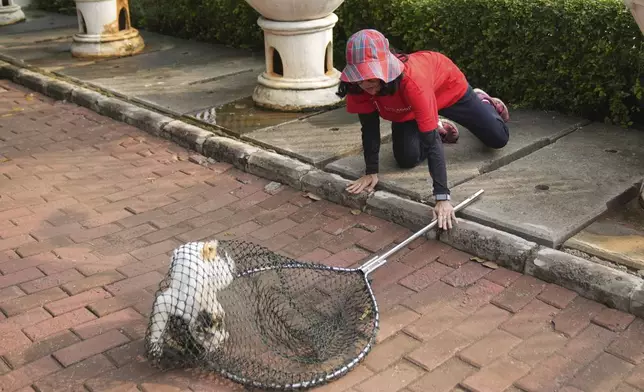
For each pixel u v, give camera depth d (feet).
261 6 19.45
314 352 10.48
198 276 10.01
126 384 10.10
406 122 14.88
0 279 12.89
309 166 16.47
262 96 20.71
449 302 11.77
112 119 21.58
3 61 27.89
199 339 10.14
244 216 15.14
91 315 11.75
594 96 18.33
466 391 9.77
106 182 17.13
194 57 27.20
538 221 13.17
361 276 11.73
